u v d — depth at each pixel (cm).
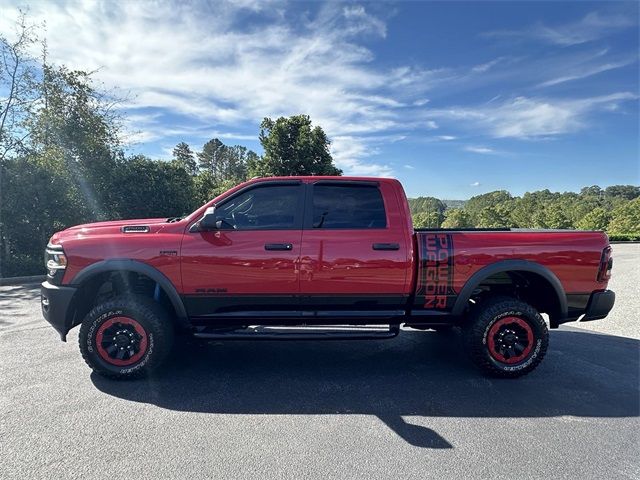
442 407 334
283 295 388
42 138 1182
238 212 396
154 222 413
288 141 2312
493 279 426
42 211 1120
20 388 360
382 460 258
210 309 391
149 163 1484
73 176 1203
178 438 282
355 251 383
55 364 416
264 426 300
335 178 402
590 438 287
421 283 388
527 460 259
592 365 433
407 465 253
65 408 324
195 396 350
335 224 390
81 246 377
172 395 351
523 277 418
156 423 302
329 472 244
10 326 557
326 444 276
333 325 407
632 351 481
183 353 460
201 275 379
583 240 397
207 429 295
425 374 404
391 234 389
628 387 376
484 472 246
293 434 289
